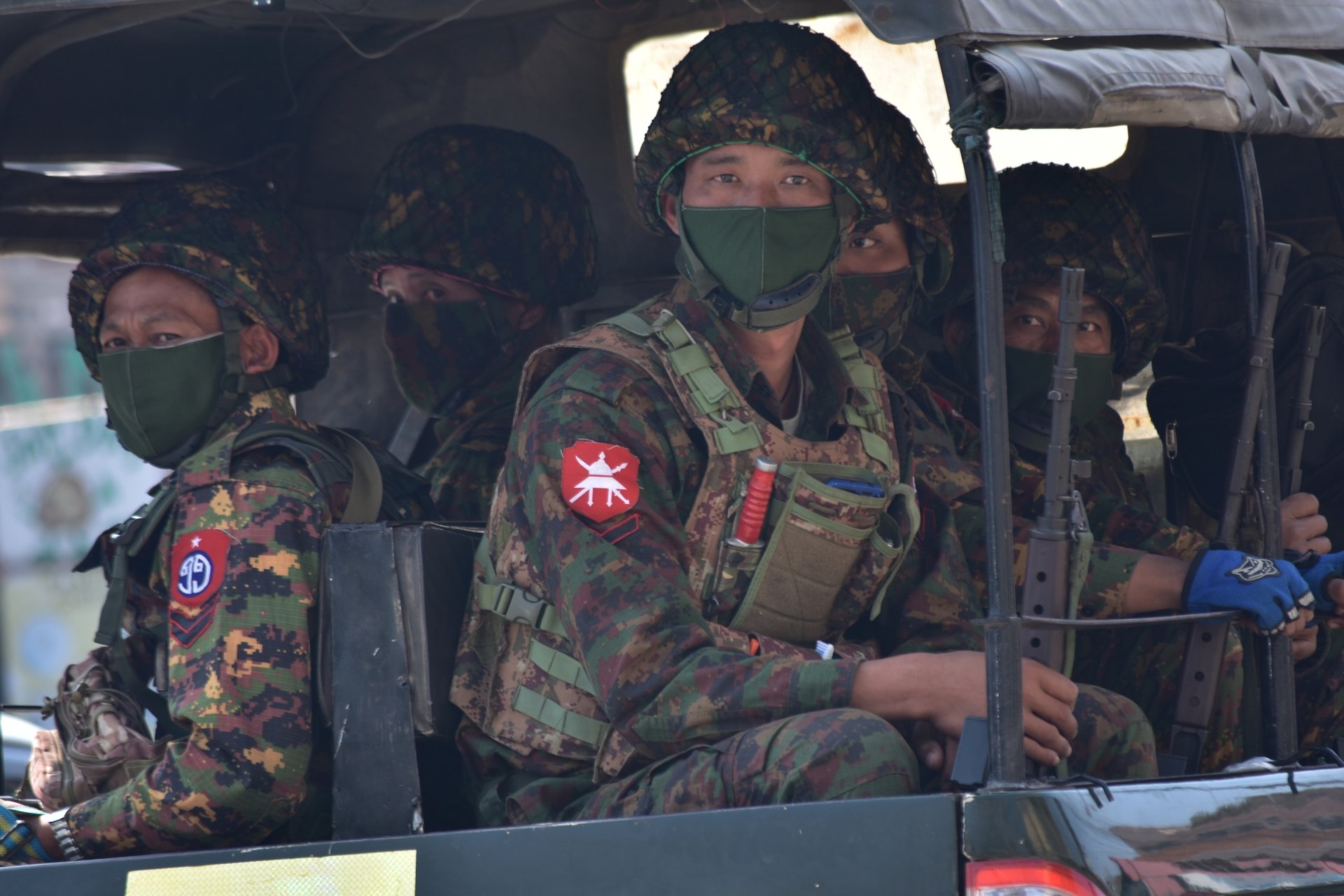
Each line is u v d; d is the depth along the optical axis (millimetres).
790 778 8133
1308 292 13852
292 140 15844
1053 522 8664
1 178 14664
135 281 10914
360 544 9539
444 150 14211
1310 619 9383
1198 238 14430
